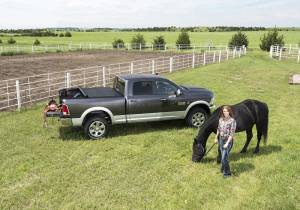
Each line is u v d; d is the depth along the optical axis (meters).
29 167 8.18
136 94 10.52
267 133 10.06
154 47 57.12
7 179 7.56
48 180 7.51
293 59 37.03
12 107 14.34
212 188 7.27
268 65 30.72
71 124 9.94
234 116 8.41
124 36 117.00
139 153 9.16
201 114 11.38
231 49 52.00
